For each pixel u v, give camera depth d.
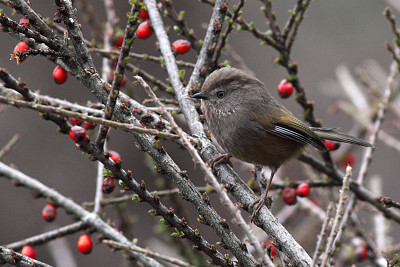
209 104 9.54
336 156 13.01
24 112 17.55
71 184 17.06
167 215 6.65
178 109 8.98
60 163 17.27
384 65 19.05
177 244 10.84
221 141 9.74
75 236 16.38
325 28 20.28
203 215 6.92
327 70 19.52
